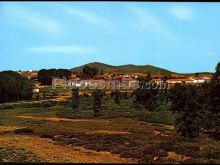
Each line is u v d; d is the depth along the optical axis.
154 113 94.88
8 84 160.38
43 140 52.56
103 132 61.53
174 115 87.25
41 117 101.00
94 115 99.31
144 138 49.78
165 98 107.44
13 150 41.34
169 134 56.94
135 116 92.44
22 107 136.62
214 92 54.34
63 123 80.62
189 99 52.91
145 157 34.12
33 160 33.53
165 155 35.16
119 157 35.56
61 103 142.00
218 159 33.00
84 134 57.47
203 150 37.88
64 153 38.97
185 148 38.81
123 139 48.88
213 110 54.91
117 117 93.88
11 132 64.81
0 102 159.62
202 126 55.09
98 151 40.28
